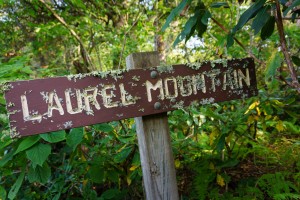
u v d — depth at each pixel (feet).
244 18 3.28
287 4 3.50
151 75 3.45
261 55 7.37
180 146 5.59
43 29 8.86
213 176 5.05
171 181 3.79
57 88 2.99
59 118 2.98
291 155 6.09
